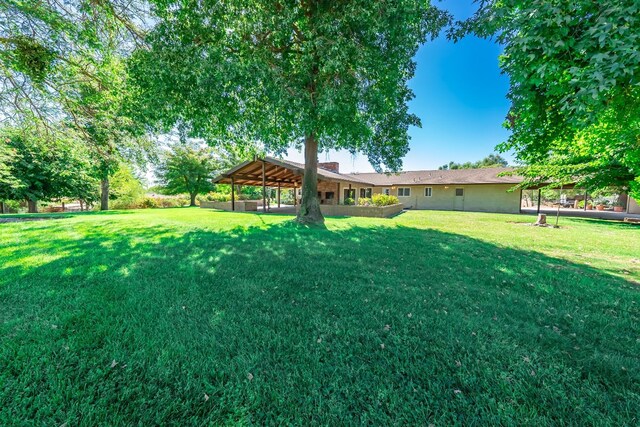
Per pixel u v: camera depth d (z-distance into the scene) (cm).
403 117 891
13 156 1310
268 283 329
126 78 600
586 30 210
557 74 251
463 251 543
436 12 592
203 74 476
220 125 636
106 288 302
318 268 395
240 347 197
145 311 249
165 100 532
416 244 602
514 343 209
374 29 476
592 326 241
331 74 541
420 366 180
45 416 135
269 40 559
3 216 1156
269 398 150
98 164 841
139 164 1028
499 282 356
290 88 538
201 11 502
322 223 912
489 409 145
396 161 1016
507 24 245
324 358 187
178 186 2614
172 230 737
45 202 1795
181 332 214
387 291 313
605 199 2822
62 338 201
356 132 632
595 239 734
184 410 142
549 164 1240
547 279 373
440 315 254
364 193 2573
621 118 272
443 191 2273
